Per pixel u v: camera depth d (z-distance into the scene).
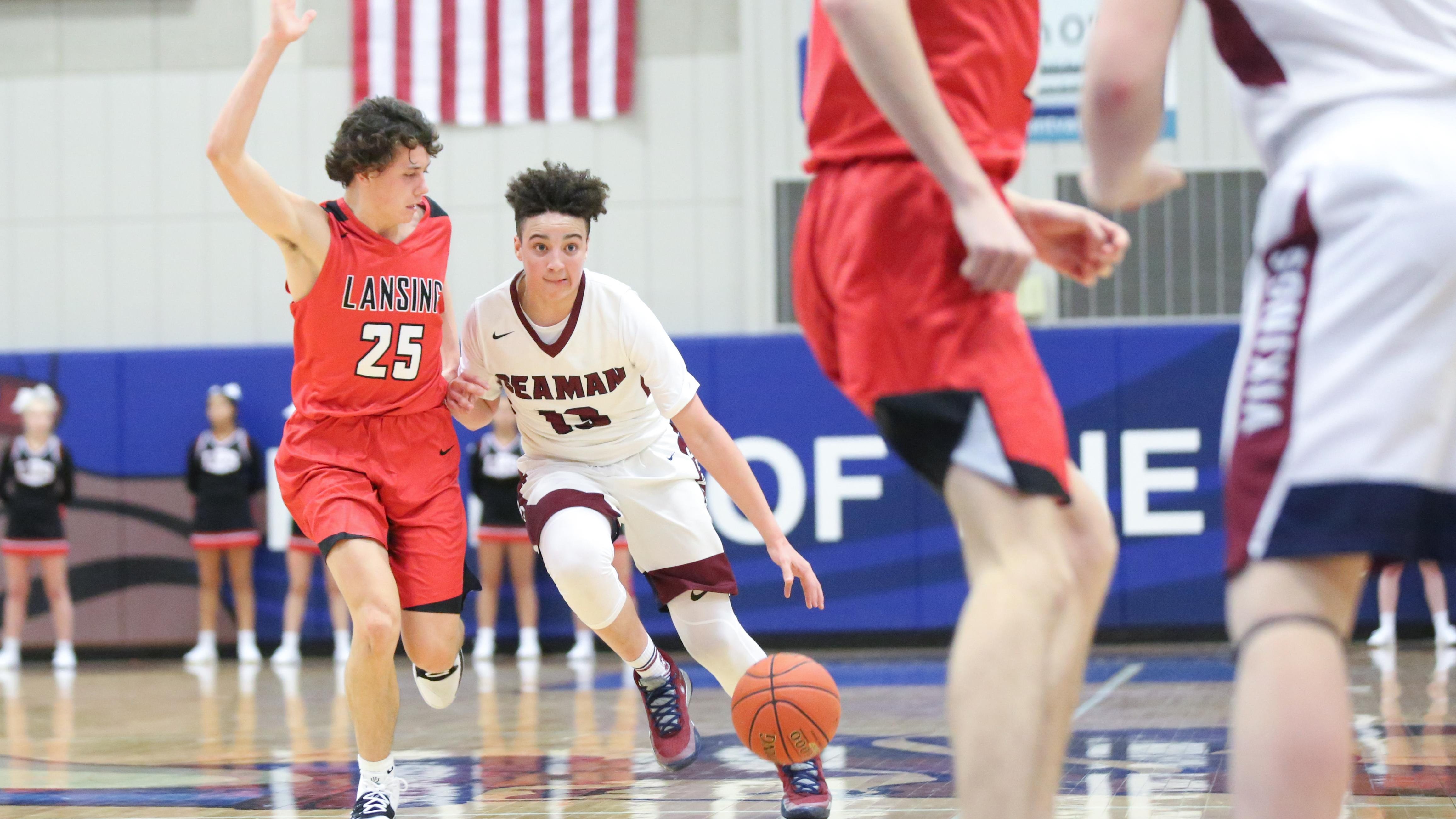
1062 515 3.80
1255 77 3.18
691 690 7.05
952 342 3.35
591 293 6.38
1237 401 3.02
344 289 6.15
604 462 6.65
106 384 19.02
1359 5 3.04
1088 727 9.62
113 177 21.72
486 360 6.61
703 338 18.17
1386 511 2.75
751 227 20.66
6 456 18.36
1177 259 19.50
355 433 6.30
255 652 18.42
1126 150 3.20
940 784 7.36
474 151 21.14
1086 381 17.73
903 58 3.20
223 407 18.34
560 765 8.60
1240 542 2.93
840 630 17.88
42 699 13.91
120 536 18.92
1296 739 2.74
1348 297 2.84
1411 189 2.83
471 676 15.24
